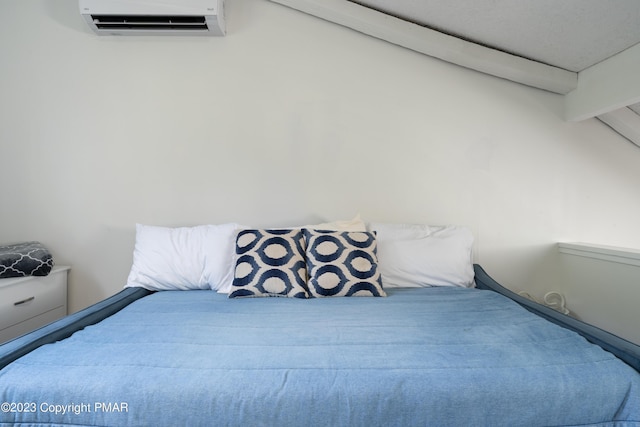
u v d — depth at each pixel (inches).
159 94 90.9
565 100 95.0
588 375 40.6
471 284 85.4
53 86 89.7
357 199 93.0
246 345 46.3
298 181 92.4
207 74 91.4
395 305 65.1
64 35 89.7
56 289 84.8
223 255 78.7
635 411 38.9
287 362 41.9
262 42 91.9
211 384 38.3
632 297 74.5
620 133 94.9
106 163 90.4
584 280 86.4
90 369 40.0
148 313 59.8
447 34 88.7
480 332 51.5
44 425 37.4
